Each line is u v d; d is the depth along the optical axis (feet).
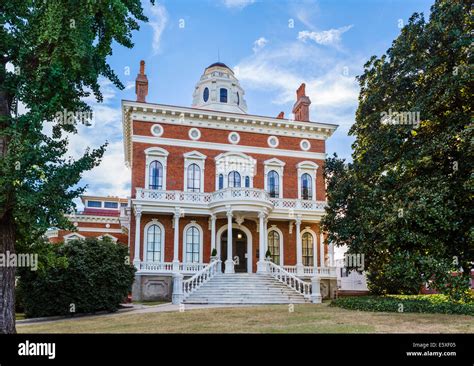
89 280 63.36
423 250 49.67
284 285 84.12
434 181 48.91
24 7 36.52
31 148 32.50
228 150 106.73
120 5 36.35
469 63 48.67
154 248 98.63
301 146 112.57
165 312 59.62
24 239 39.09
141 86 104.78
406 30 59.00
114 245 69.67
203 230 102.32
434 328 38.68
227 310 59.06
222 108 124.26
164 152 101.76
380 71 62.03
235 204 93.50
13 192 32.50
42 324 51.96
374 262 61.87
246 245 105.40
